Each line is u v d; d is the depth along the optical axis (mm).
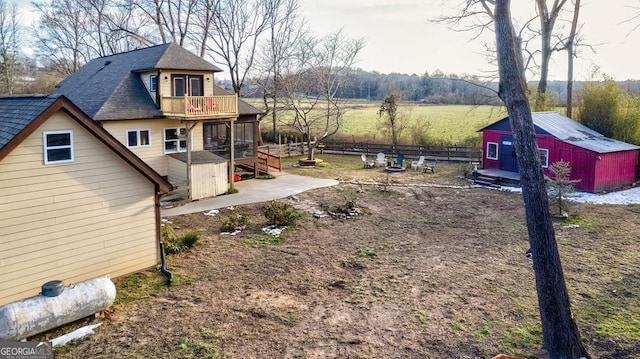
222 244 13383
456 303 9383
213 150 22766
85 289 8469
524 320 8602
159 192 11492
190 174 18594
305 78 33469
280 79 34344
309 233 14523
